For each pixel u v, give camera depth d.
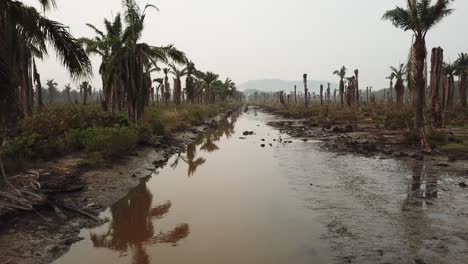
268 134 28.86
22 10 9.41
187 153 19.36
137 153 15.24
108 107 25.88
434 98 24.23
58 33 9.83
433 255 6.07
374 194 9.98
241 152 19.38
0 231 6.74
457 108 36.84
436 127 23.91
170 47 21.06
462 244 6.48
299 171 13.54
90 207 8.94
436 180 11.23
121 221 8.41
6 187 8.09
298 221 8.11
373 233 7.17
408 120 25.14
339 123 33.84
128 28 19.33
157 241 7.21
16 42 9.82
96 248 6.90
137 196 10.59
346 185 11.10
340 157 16.12
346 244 6.71
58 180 10.01
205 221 8.33
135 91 19.45
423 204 8.92
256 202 9.74
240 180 12.51
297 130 30.16
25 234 6.85
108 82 21.77
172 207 9.48
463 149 15.91
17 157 11.12
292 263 6.06
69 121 16.70
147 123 20.47
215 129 34.59
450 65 37.28
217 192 10.95
